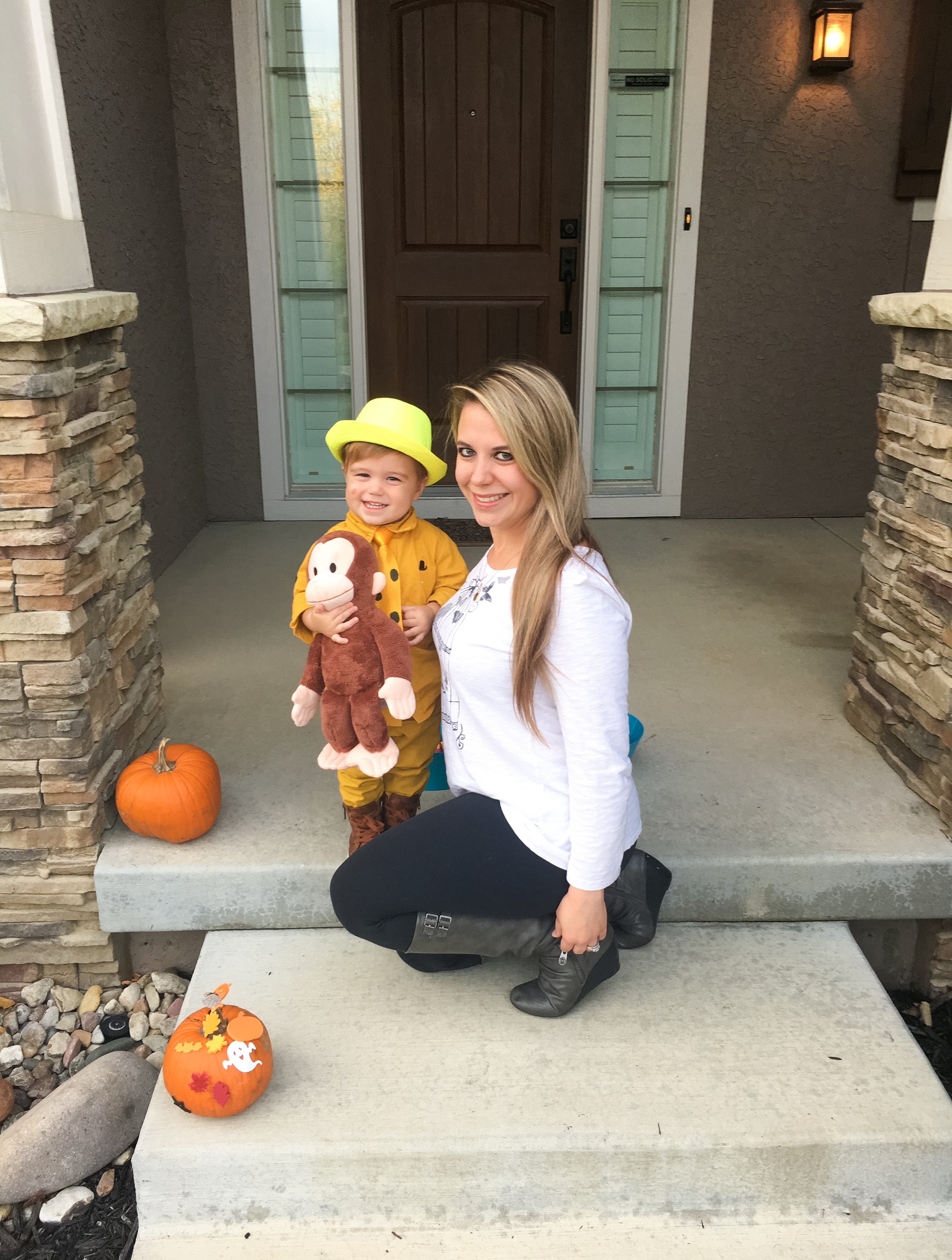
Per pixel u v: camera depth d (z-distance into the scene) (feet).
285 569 13.11
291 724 8.70
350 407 15.15
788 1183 5.41
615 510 15.42
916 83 13.24
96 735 6.68
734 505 15.49
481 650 5.03
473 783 5.39
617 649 4.82
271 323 14.24
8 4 5.93
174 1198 5.34
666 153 13.91
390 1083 5.55
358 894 5.30
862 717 8.46
